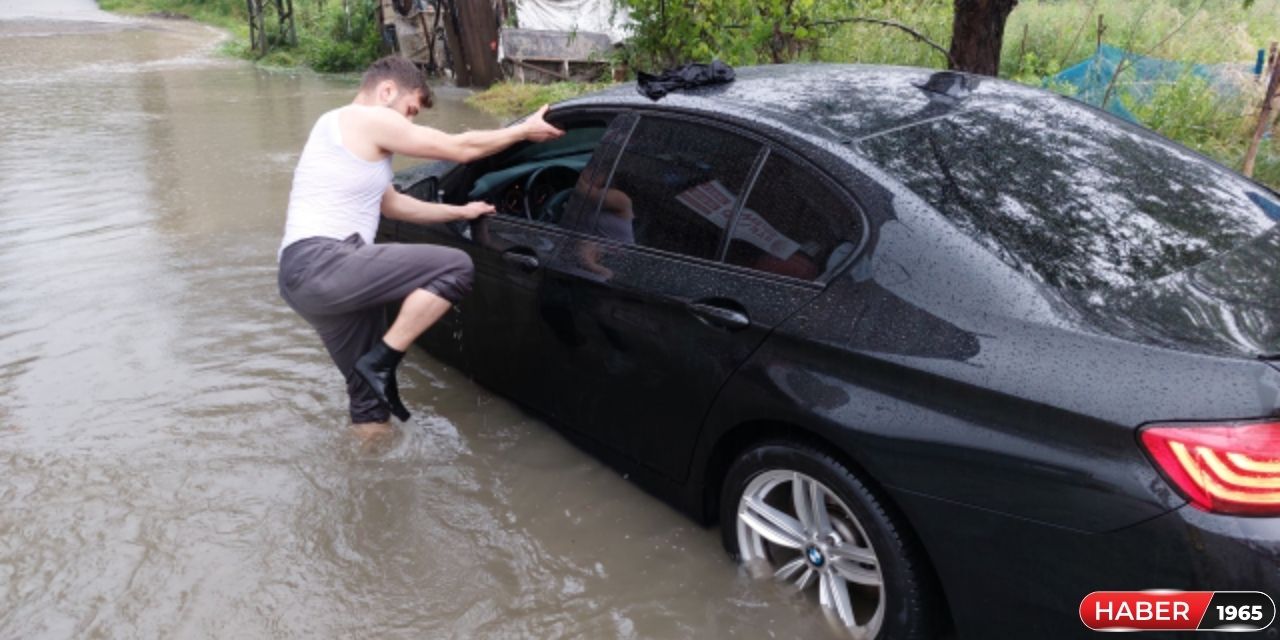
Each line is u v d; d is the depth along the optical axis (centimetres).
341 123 361
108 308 549
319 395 441
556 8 1802
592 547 326
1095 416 200
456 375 462
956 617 232
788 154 278
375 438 401
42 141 1122
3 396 439
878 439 234
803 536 275
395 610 297
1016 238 241
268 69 2216
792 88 320
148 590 307
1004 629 223
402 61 376
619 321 317
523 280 362
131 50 2667
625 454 337
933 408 227
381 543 331
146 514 348
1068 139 292
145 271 618
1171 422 191
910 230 244
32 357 481
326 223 361
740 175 290
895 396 234
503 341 387
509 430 409
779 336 261
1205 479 185
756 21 771
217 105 1495
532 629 287
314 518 346
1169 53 1118
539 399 377
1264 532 181
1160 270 235
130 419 417
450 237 404
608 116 347
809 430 255
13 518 345
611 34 1708
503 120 1312
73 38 3081
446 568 317
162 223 742
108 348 493
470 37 1708
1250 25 1274
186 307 552
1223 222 262
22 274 611
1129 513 195
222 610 297
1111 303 221
